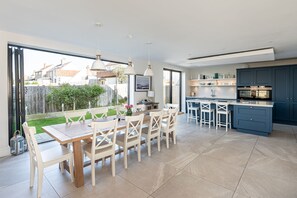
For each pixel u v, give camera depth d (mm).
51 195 1924
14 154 3062
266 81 5926
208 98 7484
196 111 5773
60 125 2711
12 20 2557
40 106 4281
